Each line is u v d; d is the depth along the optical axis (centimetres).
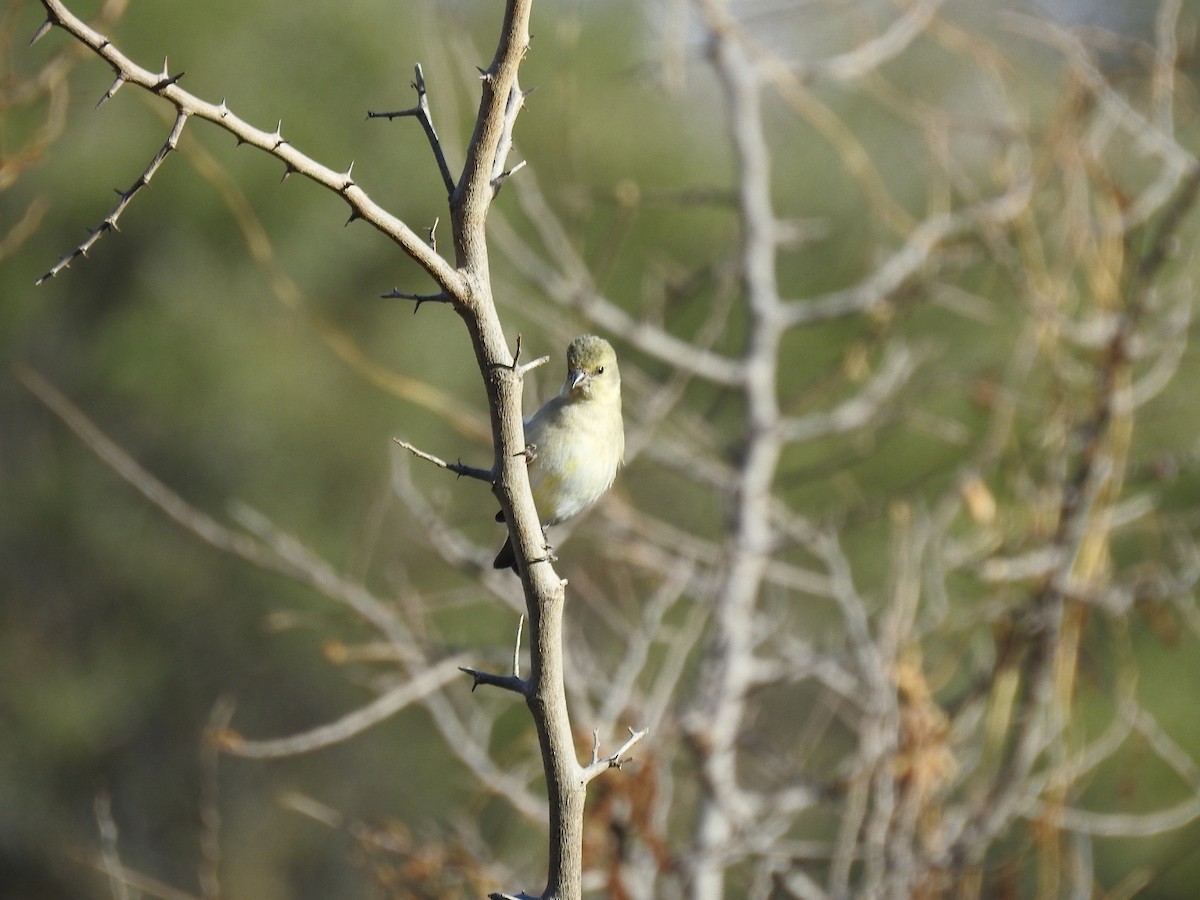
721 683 1045
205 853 927
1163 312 1234
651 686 1420
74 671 2288
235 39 2139
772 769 1071
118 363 2184
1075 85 1091
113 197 2127
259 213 2156
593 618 1515
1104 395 961
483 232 497
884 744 860
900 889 839
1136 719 1044
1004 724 938
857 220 2041
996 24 1305
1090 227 1071
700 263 2144
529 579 526
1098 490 1002
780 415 1230
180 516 1007
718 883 980
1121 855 1778
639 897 889
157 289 2180
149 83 443
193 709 2247
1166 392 1725
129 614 2298
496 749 1809
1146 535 1349
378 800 2197
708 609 1121
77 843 2194
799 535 1125
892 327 1341
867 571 1858
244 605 2238
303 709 2250
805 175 2075
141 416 2262
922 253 1246
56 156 2097
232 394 2159
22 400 2269
